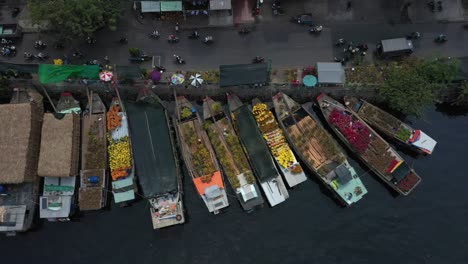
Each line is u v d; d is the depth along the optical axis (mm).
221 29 68875
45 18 60500
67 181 61469
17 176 59281
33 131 61781
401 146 66688
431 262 60094
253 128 63844
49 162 60188
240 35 68625
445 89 66812
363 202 63312
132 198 61094
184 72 66750
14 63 66375
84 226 61969
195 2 67938
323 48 68188
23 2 68688
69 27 61062
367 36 68750
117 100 65500
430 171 65125
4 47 66750
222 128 65312
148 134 63094
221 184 61500
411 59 66250
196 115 65562
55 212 60531
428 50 68125
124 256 60438
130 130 63406
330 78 64062
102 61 66875
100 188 61000
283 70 67125
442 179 64625
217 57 67750
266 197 62625
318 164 63562
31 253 60688
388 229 61812
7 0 68562
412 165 65625
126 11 68812
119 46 67688
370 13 69688
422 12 69688
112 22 64125
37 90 66250
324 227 61938
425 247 60906
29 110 61000
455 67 63344
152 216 60531
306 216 62500
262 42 68375
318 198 63531
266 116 64625
